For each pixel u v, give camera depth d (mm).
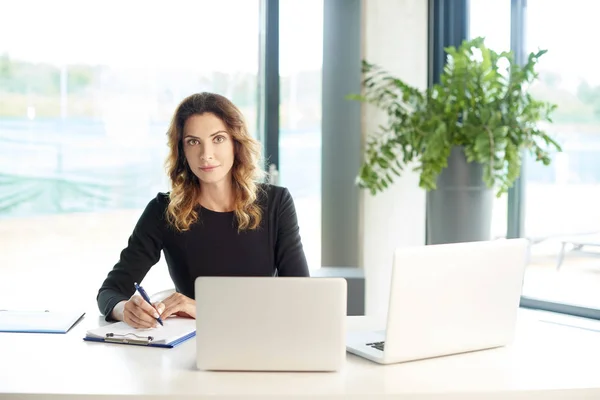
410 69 4988
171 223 2818
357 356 2223
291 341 2033
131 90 4758
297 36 4926
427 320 2158
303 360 2041
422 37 5027
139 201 4812
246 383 1949
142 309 2439
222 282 2020
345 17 4902
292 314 2023
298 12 4918
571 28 4426
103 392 1859
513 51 4406
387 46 4902
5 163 4598
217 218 2816
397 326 2113
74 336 2416
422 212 5074
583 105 4379
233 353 2037
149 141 4805
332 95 4945
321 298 2020
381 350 2225
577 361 2199
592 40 4320
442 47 5082
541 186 4625
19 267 4652
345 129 4949
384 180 4672
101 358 2162
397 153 4941
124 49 4730
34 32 4590
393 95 4660
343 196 4980
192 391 1877
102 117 4727
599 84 4293
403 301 2107
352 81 4910
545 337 2492
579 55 4391
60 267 4711
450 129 4430
